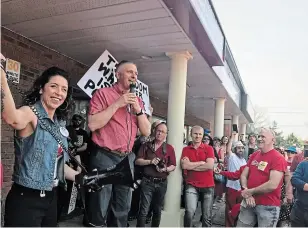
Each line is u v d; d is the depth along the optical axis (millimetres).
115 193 2527
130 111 2627
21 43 4324
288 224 4426
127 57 5219
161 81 7102
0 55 1622
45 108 1991
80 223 4176
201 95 8508
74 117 4754
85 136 4641
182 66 4797
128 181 2258
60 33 4227
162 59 5250
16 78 4215
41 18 3730
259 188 3416
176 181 4734
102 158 2455
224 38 5586
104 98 2562
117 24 3844
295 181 3727
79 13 3555
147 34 4133
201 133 4648
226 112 11953
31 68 4516
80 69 5715
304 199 3656
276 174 3379
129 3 3252
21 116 1783
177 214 4648
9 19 3768
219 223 5645
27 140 1884
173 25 3789
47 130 1940
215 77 6332
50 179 1930
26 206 1847
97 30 4074
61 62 5168
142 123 2562
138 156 4301
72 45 4734
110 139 2475
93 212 2391
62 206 2504
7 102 1647
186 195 4465
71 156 2182
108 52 4465
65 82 2033
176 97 4789
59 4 3338
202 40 4301
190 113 13320
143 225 4160
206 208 4469
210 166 4473
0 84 1535
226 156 6383
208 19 4113
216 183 6113
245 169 3871
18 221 1820
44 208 1937
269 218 3391
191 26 3822
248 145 7348
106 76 4438
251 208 3584
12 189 1891
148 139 4691
